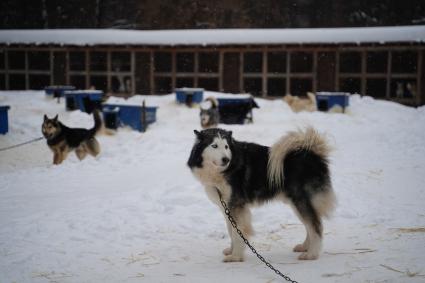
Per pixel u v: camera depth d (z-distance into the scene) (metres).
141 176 10.09
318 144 5.40
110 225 6.56
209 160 5.28
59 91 21.66
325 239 5.87
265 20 31.84
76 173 10.80
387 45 23.48
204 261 5.32
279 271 4.83
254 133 15.02
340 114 19.03
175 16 32.31
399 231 5.96
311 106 20.23
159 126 16.61
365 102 21.45
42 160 13.19
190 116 18.19
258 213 7.01
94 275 4.88
